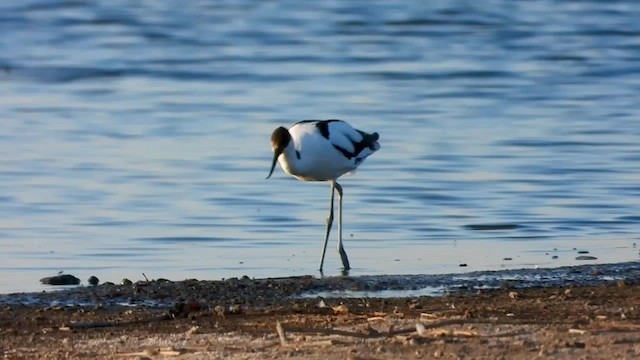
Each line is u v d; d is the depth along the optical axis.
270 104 24.89
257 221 16.11
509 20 36.78
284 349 8.76
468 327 9.29
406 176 18.61
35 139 21.36
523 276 12.95
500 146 20.69
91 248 14.65
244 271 13.59
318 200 17.28
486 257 14.11
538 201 17.03
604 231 15.45
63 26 36.12
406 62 30.41
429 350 8.54
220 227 15.74
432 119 23.22
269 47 32.88
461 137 21.41
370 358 8.37
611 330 9.10
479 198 17.23
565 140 21.09
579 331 9.02
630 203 16.83
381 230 15.63
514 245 14.74
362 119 23.19
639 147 20.52
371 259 14.12
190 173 18.80
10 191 17.56
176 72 29.34
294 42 33.62
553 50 32.03
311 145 14.95
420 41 33.69
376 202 17.12
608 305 10.72
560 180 18.25
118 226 15.76
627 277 12.87
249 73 29.05
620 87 26.94
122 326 10.35
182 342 9.29
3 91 26.86
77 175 18.61
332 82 27.72
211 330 9.85
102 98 25.91
